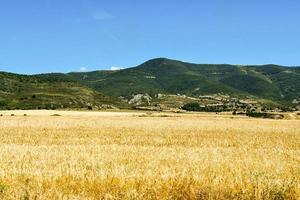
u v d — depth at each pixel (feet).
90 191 39.01
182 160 59.57
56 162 56.18
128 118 283.59
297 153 83.61
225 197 38.96
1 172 46.62
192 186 40.42
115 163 55.11
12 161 57.26
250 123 242.17
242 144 113.29
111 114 387.14
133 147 83.61
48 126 183.93
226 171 49.52
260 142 121.29
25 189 37.76
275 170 52.37
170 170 48.93
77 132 149.79
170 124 212.23
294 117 511.40
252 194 39.32
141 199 36.81
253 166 55.31
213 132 162.50
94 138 124.47
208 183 41.63
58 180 42.39
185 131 164.55
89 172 46.47
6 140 115.85
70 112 414.21
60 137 127.85
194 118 309.63
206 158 63.00
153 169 49.78
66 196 36.22
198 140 124.06
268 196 39.01
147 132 154.92
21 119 248.32
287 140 130.11
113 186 40.65
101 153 68.59
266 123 245.65
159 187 39.70
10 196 36.11
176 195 38.91
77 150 74.54
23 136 130.00
